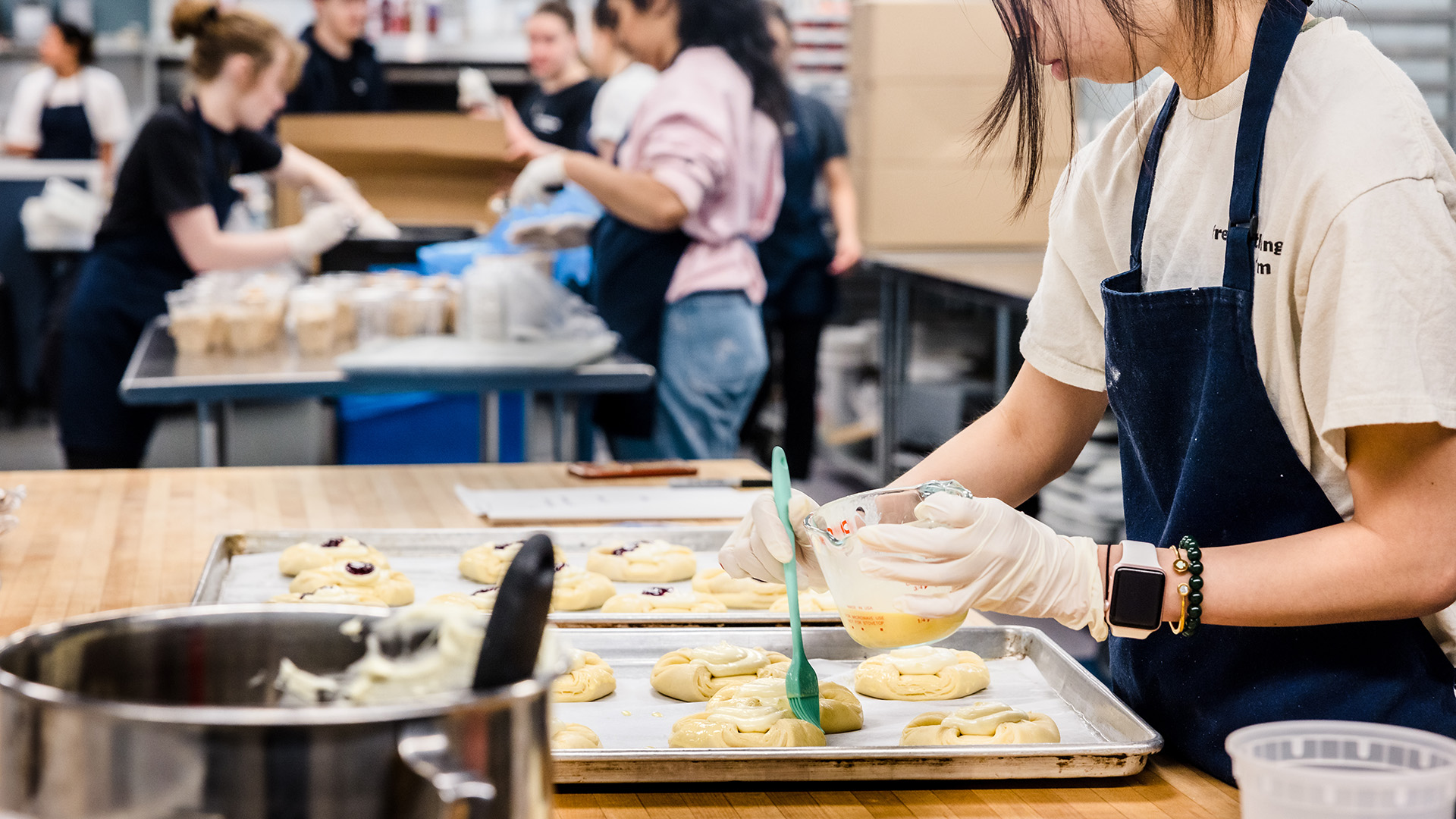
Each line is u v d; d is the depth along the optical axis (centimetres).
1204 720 107
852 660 136
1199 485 105
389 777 54
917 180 560
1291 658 105
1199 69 104
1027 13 100
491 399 326
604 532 182
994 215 566
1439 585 91
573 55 504
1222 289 102
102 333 349
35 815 55
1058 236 124
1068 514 400
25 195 647
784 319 512
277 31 356
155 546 173
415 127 351
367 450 368
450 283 374
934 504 98
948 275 461
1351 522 95
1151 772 106
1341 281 91
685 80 340
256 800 53
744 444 612
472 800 50
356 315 346
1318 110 96
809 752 97
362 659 70
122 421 354
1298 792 67
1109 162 120
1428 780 65
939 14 547
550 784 62
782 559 114
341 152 352
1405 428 89
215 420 337
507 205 369
